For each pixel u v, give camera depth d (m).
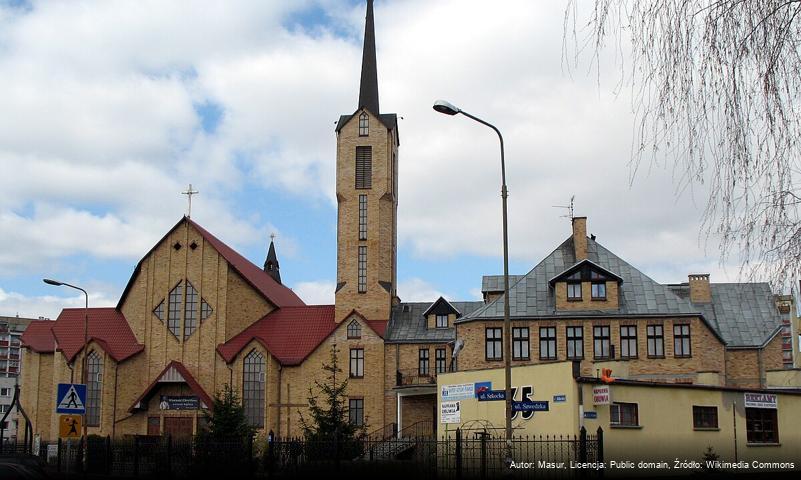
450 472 30.89
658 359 55.19
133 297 80.50
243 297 79.12
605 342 56.09
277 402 72.88
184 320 77.75
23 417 80.75
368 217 76.94
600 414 33.06
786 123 10.27
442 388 42.75
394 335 73.00
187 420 74.00
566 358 56.03
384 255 76.38
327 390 54.41
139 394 76.88
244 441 40.59
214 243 79.94
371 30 82.69
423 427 61.53
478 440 30.67
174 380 74.44
